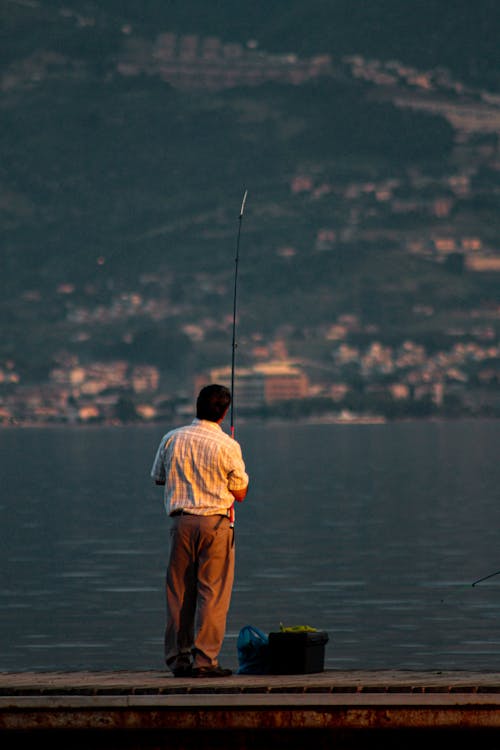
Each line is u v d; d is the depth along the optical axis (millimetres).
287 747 43188
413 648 107312
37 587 153625
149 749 43406
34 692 43531
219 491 46375
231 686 43625
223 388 47312
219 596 46219
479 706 42344
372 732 43188
